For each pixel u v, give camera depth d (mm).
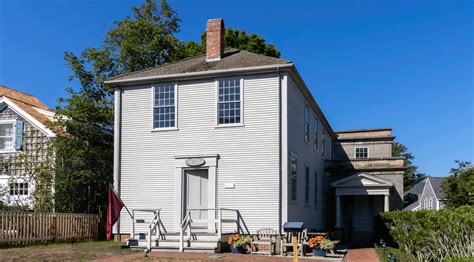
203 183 20938
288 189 19891
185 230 19500
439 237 15633
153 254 17172
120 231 21688
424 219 17406
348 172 34031
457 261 8039
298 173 22516
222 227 20188
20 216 18594
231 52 23875
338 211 31219
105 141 28031
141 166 21703
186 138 21219
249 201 19969
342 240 31109
